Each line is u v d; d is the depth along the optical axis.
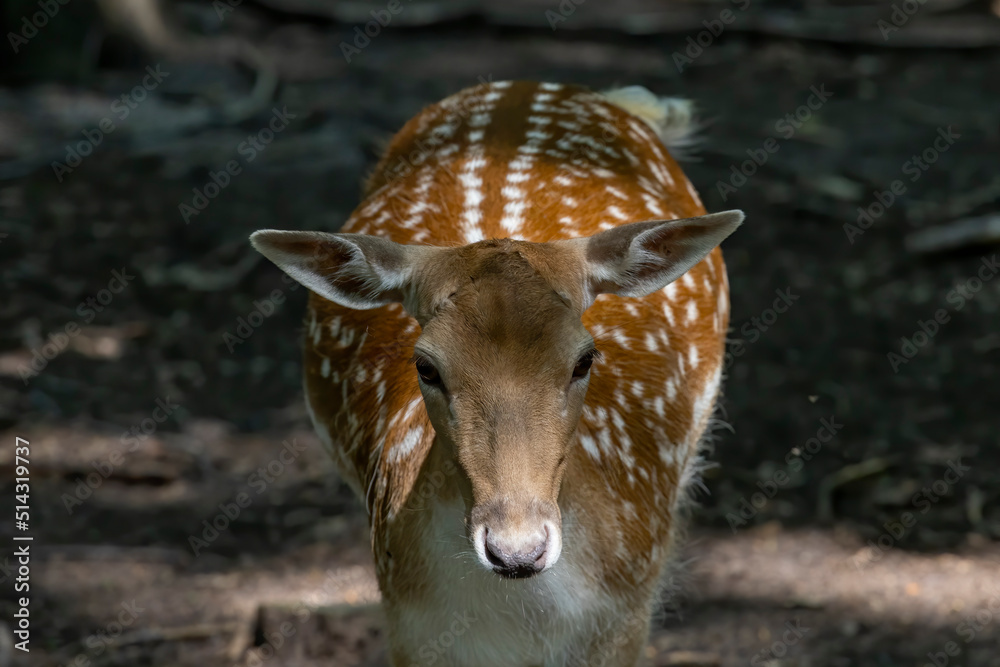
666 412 6.39
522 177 7.00
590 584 5.55
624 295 5.34
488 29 27.91
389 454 5.89
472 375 4.79
